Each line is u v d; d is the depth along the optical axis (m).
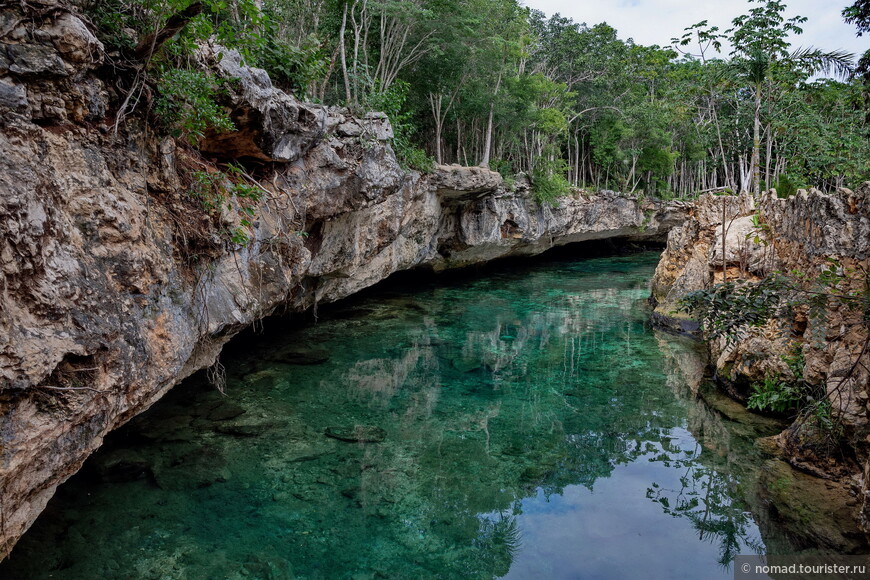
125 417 5.75
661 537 7.14
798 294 7.63
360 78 17.80
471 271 29.56
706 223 18.48
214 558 6.31
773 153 29.78
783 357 9.59
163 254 6.29
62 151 4.89
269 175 9.76
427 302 21.80
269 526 6.98
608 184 41.38
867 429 7.26
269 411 10.52
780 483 7.93
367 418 10.52
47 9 4.67
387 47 21.86
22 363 3.91
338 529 7.01
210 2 5.47
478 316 19.62
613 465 9.09
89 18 5.44
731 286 6.80
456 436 9.98
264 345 14.83
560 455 9.40
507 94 28.52
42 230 4.25
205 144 8.19
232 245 7.99
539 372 13.75
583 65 41.31
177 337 6.43
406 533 7.02
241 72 7.78
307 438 9.52
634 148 38.47
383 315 19.11
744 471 8.58
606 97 39.72
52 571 5.94
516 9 29.20
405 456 9.11
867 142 20.62
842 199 8.38
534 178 28.09
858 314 7.42
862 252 7.72
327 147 11.12
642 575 6.38
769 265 12.25
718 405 11.20
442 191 21.02
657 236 42.97
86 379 4.68
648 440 9.99
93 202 5.14
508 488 8.30
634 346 16.03
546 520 7.52
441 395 12.04
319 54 11.10
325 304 19.52
